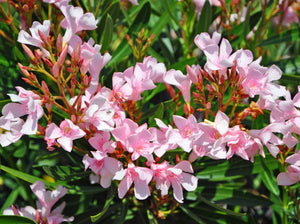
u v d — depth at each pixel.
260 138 0.82
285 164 0.90
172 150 0.87
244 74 0.83
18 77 0.97
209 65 0.83
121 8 1.04
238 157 0.93
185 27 1.10
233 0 1.05
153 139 0.82
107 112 0.82
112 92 0.84
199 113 0.98
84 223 0.92
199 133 0.81
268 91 0.82
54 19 0.98
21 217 0.83
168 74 0.85
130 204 0.97
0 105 0.86
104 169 0.82
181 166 0.83
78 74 0.95
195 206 0.98
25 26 0.94
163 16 1.02
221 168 0.94
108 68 1.03
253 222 0.96
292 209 0.96
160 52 1.14
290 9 1.25
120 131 0.82
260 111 0.83
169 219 0.97
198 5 1.07
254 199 0.95
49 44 0.83
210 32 1.17
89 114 0.81
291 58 1.08
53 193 0.86
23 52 0.91
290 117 0.83
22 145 0.96
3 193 1.07
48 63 0.82
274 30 1.22
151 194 0.92
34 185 0.85
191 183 0.84
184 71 0.94
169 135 0.81
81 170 0.92
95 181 0.91
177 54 1.13
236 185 1.08
